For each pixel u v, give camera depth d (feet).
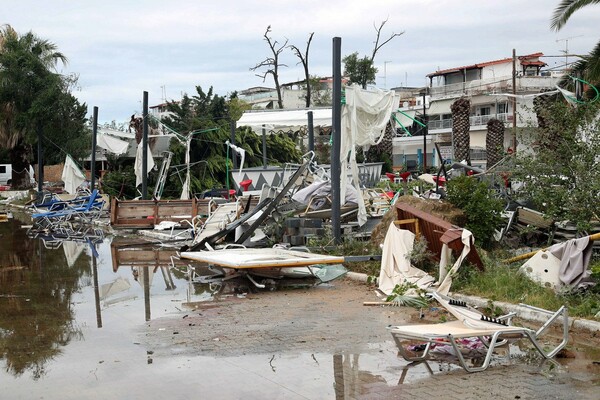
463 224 43.60
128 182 118.62
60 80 137.49
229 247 51.96
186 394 20.18
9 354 25.35
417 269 36.99
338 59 47.67
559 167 41.47
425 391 20.03
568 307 28.71
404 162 176.04
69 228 83.61
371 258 42.78
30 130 136.67
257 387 20.76
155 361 24.06
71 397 20.11
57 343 27.07
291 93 238.89
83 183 119.14
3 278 45.52
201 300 36.37
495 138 127.34
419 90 241.14
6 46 140.67
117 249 62.85
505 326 23.07
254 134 130.41
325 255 43.42
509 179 47.83
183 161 119.03
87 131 139.85
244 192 83.46
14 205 136.67
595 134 40.81
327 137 131.64
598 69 70.85
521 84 180.96
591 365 22.44
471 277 34.45
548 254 32.50
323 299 35.70
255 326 29.50
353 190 57.00
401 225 39.19
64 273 47.62
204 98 135.44
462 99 138.21
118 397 20.02
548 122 42.80
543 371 21.86
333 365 23.09
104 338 27.76
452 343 21.79
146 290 40.04
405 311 32.12
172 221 78.89
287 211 55.98
